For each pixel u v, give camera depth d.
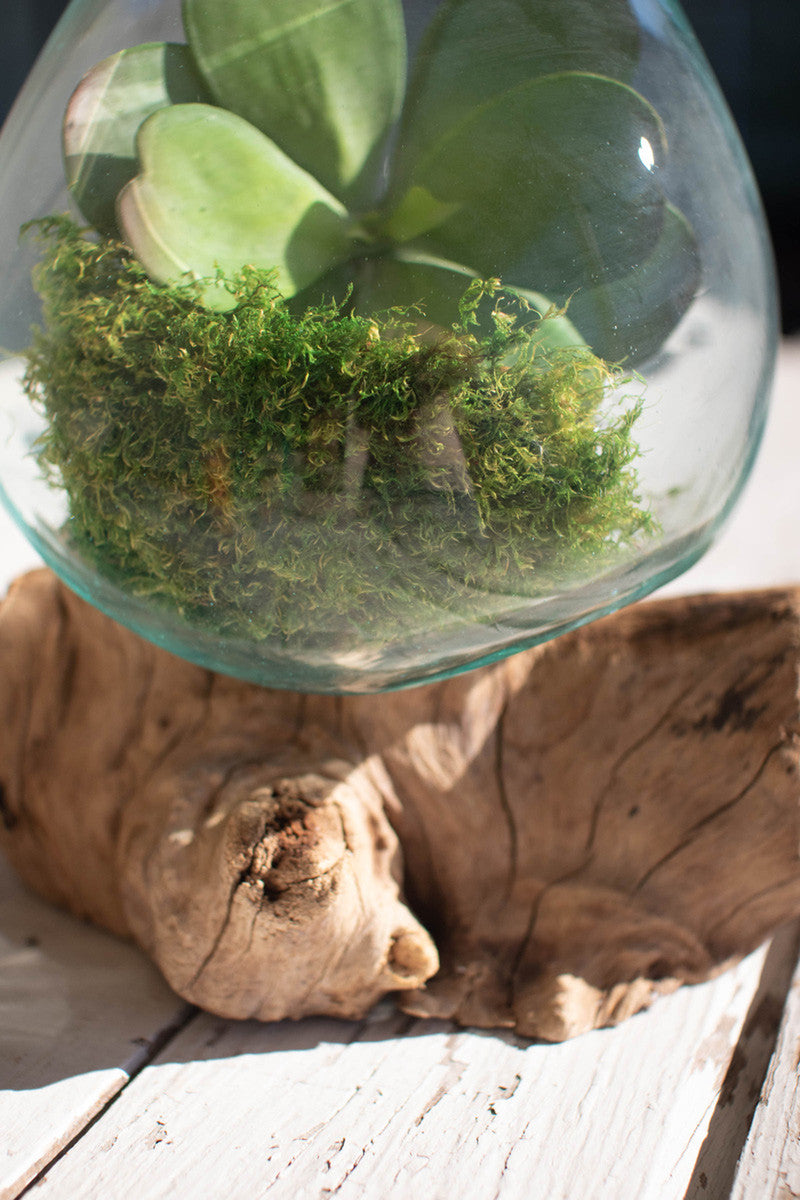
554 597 0.40
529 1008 0.48
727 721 0.49
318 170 0.36
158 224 0.36
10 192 0.40
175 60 0.37
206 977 0.46
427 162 0.36
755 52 2.47
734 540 1.02
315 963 0.46
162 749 0.52
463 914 0.50
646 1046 0.47
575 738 0.51
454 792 0.50
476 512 0.37
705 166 0.40
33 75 0.42
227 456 0.37
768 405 0.43
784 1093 0.45
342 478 0.37
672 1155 0.42
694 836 0.49
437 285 0.36
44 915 0.55
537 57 0.37
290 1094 0.45
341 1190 0.41
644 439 0.38
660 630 0.51
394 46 0.36
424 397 0.36
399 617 0.39
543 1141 0.43
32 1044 0.47
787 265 2.31
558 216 0.36
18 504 0.43
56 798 0.54
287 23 0.36
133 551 0.40
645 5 0.40
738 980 0.50
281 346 0.36
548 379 0.36
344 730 0.51
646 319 0.37
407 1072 0.46
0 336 0.40
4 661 0.55
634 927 0.49
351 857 0.46
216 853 0.46
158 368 0.36
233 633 0.41
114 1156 0.42
